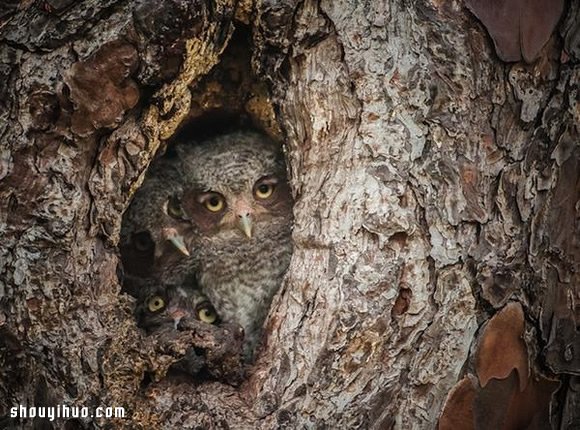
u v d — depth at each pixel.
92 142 4.89
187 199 6.47
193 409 4.80
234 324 5.20
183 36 4.82
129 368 4.79
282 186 6.51
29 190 4.80
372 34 4.94
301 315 4.95
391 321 4.80
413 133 4.88
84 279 4.84
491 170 4.98
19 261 4.77
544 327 5.12
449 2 4.98
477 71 4.97
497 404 5.03
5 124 4.82
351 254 4.84
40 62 4.80
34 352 4.77
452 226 4.88
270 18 4.98
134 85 4.88
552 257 5.14
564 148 5.18
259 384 4.91
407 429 4.84
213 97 5.88
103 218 4.92
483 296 4.91
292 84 5.15
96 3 4.80
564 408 5.34
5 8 4.92
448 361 4.87
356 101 4.94
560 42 5.17
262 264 6.48
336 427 4.77
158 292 6.33
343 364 4.79
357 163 4.90
